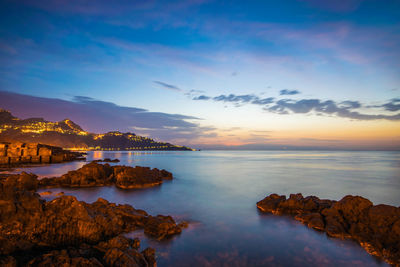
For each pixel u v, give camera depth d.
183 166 70.88
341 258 10.62
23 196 10.70
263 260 10.32
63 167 59.41
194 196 24.80
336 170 55.62
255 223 15.45
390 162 87.62
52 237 10.13
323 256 10.80
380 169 58.06
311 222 14.82
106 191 27.36
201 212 18.31
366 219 13.59
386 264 10.11
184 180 37.81
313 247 11.73
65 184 30.19
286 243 12.19
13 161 65.56
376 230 12.56
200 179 39.19
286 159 116.94
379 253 10.92
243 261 10.21
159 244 11.70
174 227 13.52
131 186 30.06
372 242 11.79
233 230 14.07
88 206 14.29
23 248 9.16
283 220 16.06
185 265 9.76
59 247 10.06
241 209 19.22
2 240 8.74
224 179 39.22
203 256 10.59
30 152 73.31
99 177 33.97
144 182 31.81
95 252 9.47
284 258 10.55
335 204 15.80
